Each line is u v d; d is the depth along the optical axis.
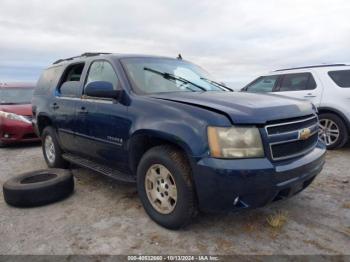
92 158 4.31
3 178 5.08
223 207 2.71
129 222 3.30
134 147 3.36
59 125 4.80
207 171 2.62
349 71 6.10
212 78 4.59
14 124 7.28
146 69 3.89
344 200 3.75
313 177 3.18
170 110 2.99
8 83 8.97
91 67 4.28
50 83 5.29
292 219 3.29
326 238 2.90
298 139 2.92
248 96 3.38
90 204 3.81
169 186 3.03
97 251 2.76
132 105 3.36
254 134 2.66
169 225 3.05
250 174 2.56
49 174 4.23
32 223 3.33
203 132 2.68
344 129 6.02
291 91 6.66
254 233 3.02
